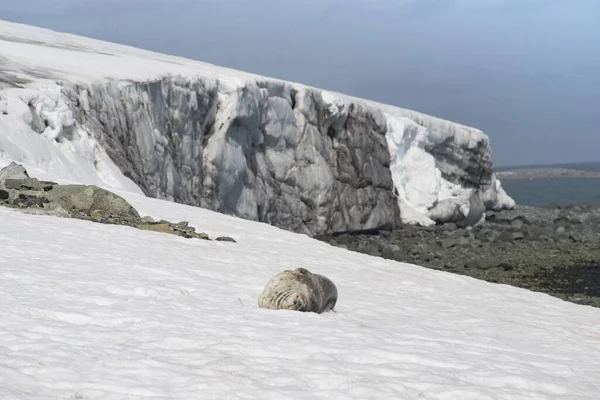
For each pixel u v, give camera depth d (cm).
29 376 543
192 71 3809
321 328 798
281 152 4253
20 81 2798
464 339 881
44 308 765
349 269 1546
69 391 522
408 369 648
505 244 4200
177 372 581
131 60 3800
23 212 1605
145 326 737
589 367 779
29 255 1088
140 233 1530
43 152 2480
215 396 532
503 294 1548
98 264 1088
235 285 1077
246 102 3866
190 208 2228
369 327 876
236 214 3906
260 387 557
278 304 925
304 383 579
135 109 3191
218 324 771
